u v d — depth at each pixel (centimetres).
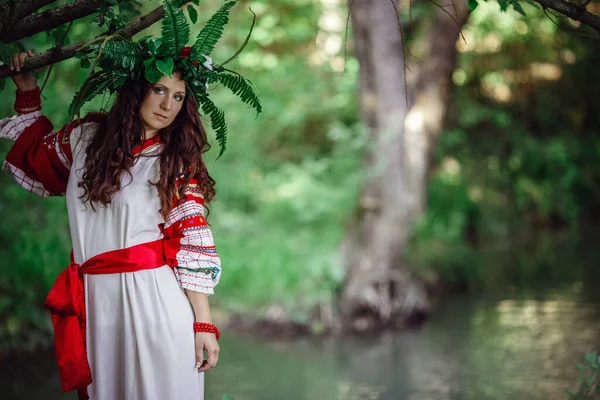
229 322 826
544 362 670
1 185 674
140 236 265
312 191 936
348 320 820
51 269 704
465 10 859
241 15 1228
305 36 1253
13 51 287
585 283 1010
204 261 266
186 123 271
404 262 852
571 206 1483
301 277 859
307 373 662
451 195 1260
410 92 877
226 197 1048
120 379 267
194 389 270
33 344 685
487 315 857
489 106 1420
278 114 1171
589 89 1511
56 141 276
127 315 263
